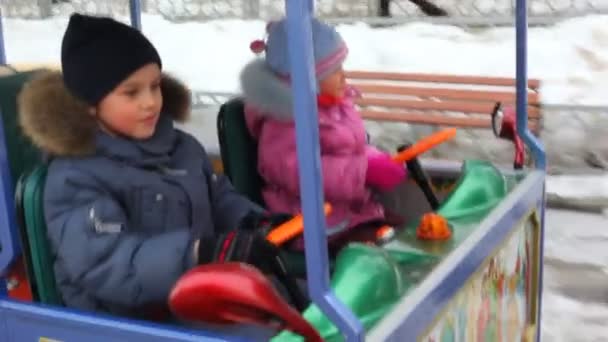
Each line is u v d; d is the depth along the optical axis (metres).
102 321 1.21
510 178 1.85
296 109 1.01
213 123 2.52
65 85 1.41
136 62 1.42
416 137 3.94
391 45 5.35
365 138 1.93
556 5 5.48
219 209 1.70
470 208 1.63
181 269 1.27
